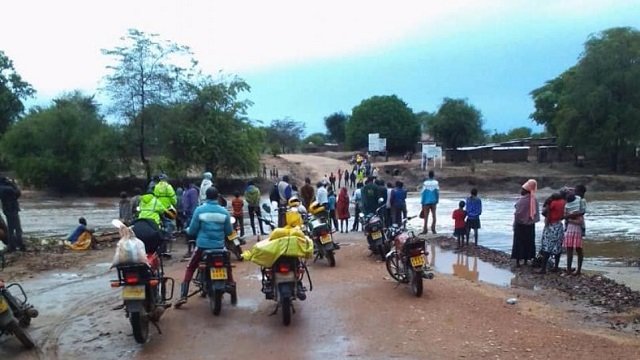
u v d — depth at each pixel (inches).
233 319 342.3
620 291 438.9
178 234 700.7
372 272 482.3
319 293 403.2
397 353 282.2
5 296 320.8
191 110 2050.9
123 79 1983.3
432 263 566.3
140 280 295.7
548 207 517.3
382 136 3572.8
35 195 2032.5
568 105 2437.3
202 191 682.2
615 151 2352.4
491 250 637.9
